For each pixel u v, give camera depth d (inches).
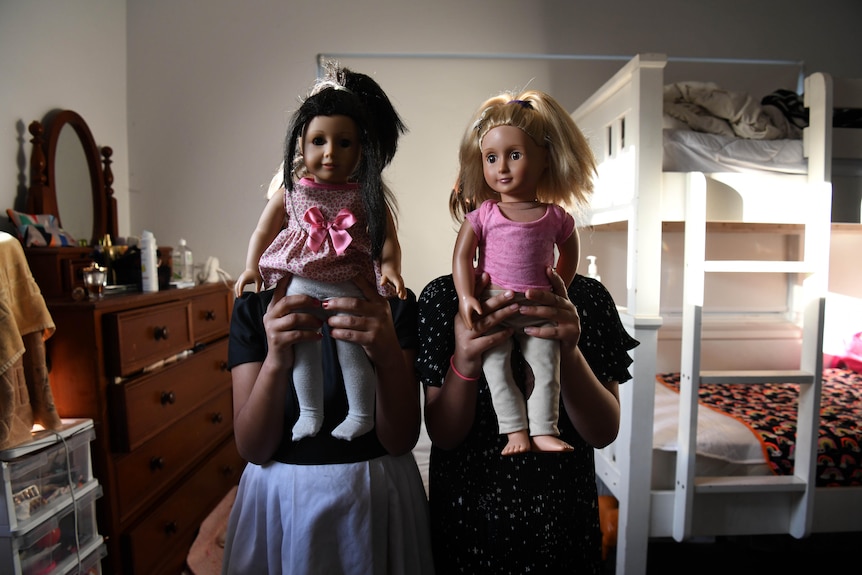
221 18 103.8
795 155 73.7
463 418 36.2
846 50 108.6
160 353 71.9
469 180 39.4
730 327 108.4
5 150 73.8
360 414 34.5
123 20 102.8
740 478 72.2
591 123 90.4
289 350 33.3
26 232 69.2
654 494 72.3
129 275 74.7
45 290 64.5
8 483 50.9
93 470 61.5
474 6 105.2
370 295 34.1
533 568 36.9
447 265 106.7
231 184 105.5
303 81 104.7
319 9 104.2
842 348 109.7
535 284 34.7
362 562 35.2
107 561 62.4
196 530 81.2
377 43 104.7
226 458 92.8
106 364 62.3
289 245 33.3
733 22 107.5
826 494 73.3
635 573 71.8
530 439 33.9
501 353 34.5
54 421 55.7
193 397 80.9
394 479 38.1
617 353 41.3
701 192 68.7
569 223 35.9
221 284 93.8
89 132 88.2
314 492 35.6
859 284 111.7
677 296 110.0
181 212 105.7
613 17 106.3
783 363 108.8
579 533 38.4
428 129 105.6
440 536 39.1
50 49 83.0
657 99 68.2
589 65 106.3
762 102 88.9
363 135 33.0
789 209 72.6
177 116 104.6
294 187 34.0
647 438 70.4
